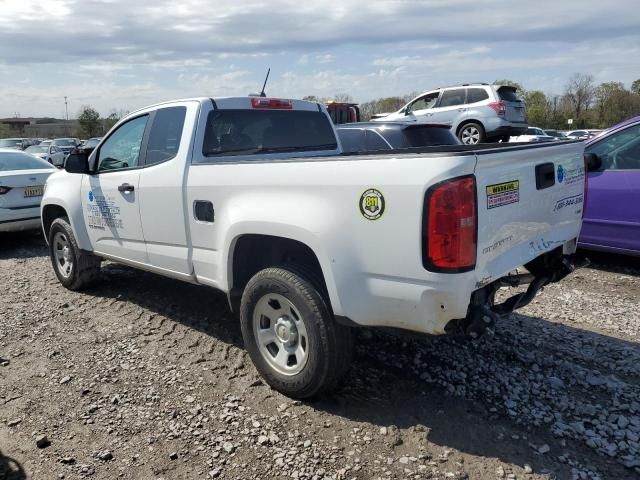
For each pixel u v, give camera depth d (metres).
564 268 3.83
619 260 6.86
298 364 3.43
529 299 3.51
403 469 2.86
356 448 3.04
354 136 8.04
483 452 2.99
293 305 3.35
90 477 2.87
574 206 3.85
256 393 3.64
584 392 3.58
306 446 3.07
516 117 15.26
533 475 2.80
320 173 3.15
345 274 3.05
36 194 8.46
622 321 4.88
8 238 9.33
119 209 4.80
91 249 5.42
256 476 2.84
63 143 33.91
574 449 3.01
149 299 5.49
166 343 4.45
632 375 3.83
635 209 6.05
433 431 3.18
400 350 4.17
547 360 3.98
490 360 4.01
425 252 2.76
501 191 2.96
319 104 5.16
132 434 3.22
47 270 6.93
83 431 3.27
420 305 2.85
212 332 4.63
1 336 4.66
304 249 3.55
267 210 3.38
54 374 3.97
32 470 2.93
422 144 8.04
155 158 4.46
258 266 3.94
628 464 2.87
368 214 2.94
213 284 4.00
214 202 3.82
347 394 3.58
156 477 2.86
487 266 2.91
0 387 3.80
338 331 3.27
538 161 3.33
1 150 9.23
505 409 3.38
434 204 2.69
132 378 3.88
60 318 5.07
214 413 3.41
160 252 4.45
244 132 4.48
